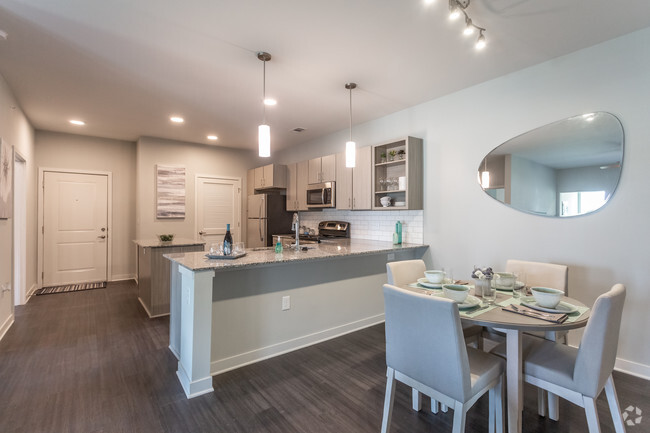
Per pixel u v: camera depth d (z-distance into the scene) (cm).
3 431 179
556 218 279
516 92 303
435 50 264
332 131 510
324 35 241
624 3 206
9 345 294
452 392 145
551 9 212
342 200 457
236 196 646
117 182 571
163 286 379
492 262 321
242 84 328
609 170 251
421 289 216
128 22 225
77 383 230
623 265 245
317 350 290
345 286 333
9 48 257
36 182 505
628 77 242
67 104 383
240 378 240
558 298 169
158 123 464
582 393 150
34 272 500
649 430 181
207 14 216
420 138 385
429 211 378
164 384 230
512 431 159
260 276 271
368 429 184
